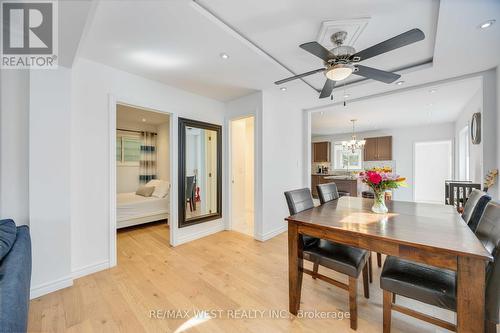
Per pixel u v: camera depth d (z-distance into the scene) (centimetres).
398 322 158
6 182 182
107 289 201
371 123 610
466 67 250
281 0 156
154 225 417
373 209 192
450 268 110
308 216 176
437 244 114
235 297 189
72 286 205
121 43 201
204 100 354
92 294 193
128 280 217
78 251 222
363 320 161
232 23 182
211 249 297
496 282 108
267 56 232
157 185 464
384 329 139
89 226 230
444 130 596
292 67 261
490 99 254
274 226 356
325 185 258
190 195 338
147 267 244
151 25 175
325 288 204
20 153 187
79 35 160
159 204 416
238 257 271
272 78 285
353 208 206
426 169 662
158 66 248
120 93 255
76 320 161
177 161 314
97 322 159
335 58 180
